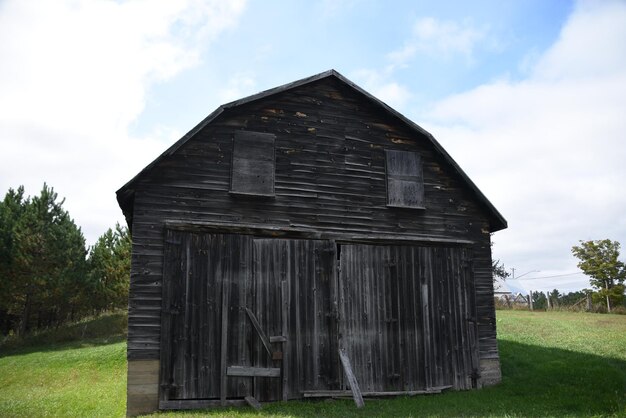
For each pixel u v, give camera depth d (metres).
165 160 13.07
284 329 13.00
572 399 12.28
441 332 14.75
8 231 33.38
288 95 14.67
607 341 19.38
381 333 14.02
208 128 13.62
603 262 43.47
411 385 13.99
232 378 12.34
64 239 34.22
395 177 15.30
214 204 13.23
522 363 16.70
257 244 13.31
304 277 13.52
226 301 12.70
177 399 11.87
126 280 37.38
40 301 34.34
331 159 14.70
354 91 15.36
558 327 23.08
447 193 15.99
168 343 12.05
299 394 12.80
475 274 15.75
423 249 15.14
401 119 15.44
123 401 14.62
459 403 12.52
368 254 14.43
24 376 21.19
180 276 12.50
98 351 25.39
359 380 13.47
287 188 14.00
